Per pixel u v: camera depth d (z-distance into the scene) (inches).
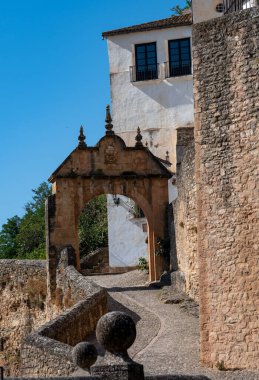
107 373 566.9
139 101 2114.9
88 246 2404.0
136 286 1592.0
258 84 915.4
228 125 941.8
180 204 1478.8
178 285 1473.9
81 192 1670.8
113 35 2130.9
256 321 907.4
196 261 1363.2
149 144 2102.6
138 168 1691.7
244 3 1115.3
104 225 2428.6
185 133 1796.3
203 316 951.6
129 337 573.0
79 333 1211.9
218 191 947.3
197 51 968.9
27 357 1021.8
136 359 1028.5
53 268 1641.2
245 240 920.3
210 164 955.3
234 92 937.5
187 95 2090.3
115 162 1688.0
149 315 1314.0
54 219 1653.5
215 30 954.7
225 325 932.6
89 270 2096.5
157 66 2106.3
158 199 1683.1
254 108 917.8
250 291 913.5
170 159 2082.9
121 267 2086.6
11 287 1814.7
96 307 1294.3
